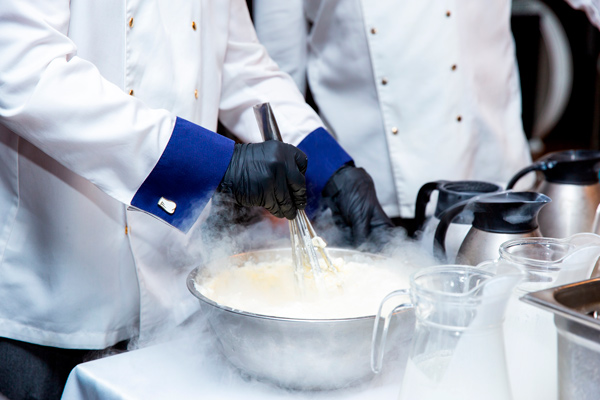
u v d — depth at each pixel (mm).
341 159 1196
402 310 682
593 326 494
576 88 4242
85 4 940
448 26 1506
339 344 670
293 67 1663
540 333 606
